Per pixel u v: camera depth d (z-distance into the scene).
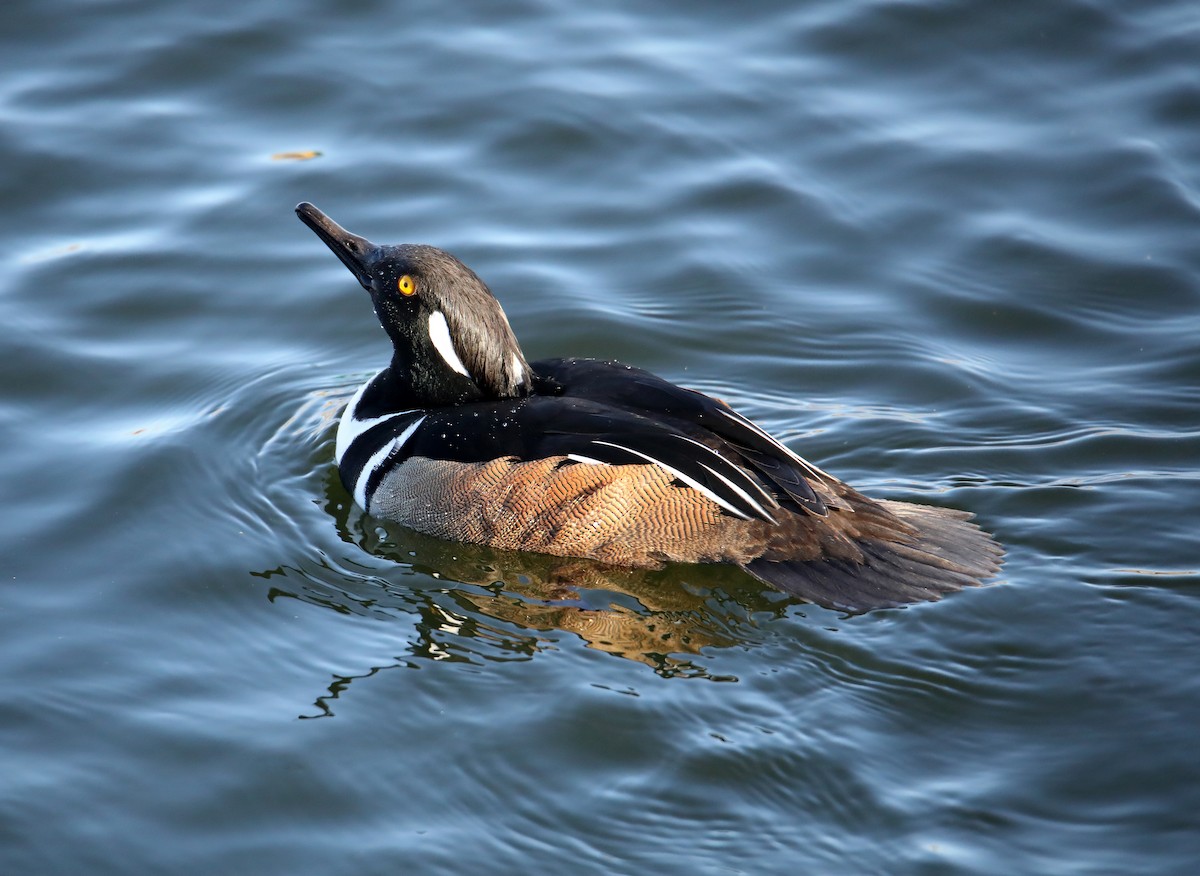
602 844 9.81
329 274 16.92
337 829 10.02
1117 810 9.81
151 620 12.15
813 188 17.95
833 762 10.33
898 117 18.86
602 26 20.39
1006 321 16.17
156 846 9.87
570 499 12.55
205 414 14.94
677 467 12.19
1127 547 12.38
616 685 11.14
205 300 16.48
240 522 13.52
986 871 9.41
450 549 13.15
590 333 16.08
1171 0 20.31
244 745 10.70
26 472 13.94
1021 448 13.98
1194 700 10.66
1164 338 15.70
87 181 17.81
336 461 14.36
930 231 17.39
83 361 15.53
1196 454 13.75
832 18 20.31
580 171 18.20
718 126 18.77
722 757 10.42
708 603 12.17
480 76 19.44
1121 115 18.70
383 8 20.47
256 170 18.03
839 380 15.44
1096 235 17.17
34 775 10.41
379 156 18.28
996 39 19.94
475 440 13.01
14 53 19.58
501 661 11.52
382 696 11.16
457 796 10.24
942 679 11.04
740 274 16.88
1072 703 10.74
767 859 9.66
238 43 19.81
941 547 12.28
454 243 17.16
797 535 12.21
